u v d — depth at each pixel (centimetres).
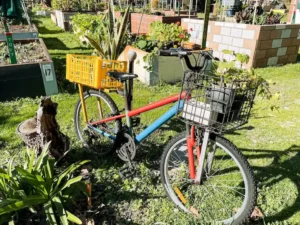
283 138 292
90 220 182
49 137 227
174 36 469
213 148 179
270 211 195
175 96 189
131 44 505
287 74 508
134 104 368
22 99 379
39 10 1467
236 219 174
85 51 662
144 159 252
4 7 741
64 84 438
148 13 891
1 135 289
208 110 152
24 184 179
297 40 582
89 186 203
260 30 512
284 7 1399
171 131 300
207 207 200
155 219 191
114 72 210
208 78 155
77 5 1052
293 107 369
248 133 302
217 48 588
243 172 168
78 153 260
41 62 383
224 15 768
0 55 483
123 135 228
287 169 241
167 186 206
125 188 216
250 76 155
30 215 179
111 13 435
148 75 432
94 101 359
